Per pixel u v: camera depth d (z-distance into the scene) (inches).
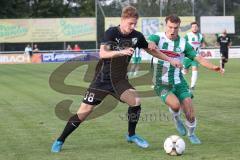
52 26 4744.1
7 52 4579.2
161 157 780.0
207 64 861.8
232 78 2343.8
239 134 969.5
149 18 4530.0
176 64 835.4
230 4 4717.0
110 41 789.2
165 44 876.0
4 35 4731.8
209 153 805.2
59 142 834.2
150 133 987.3
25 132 1018.7
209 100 1496.1
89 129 1037.8
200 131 1003.3
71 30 4734.3
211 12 4692.4
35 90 1884.8
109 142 904.9
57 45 4889.3
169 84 875.4
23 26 4741.6
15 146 880.9
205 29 4687.5
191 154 799.1
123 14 785.6
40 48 4884.4
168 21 869.2
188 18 4574.3
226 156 783.1
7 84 2185.0
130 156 789.9
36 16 6446.9
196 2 4640.8
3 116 1241.4
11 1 6067.9
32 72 3046.3
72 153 818.2
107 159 772.0
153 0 4539.9
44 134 994.7
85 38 4731.8
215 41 4690.0
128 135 866.8
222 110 1291.8
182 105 877.8
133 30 802.2
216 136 950.4
